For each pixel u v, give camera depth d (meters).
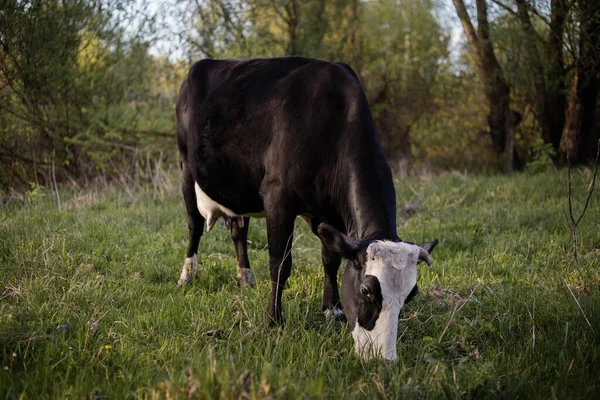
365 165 3.95
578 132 10.41
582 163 10.55
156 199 8.56
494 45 11.12
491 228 6.68
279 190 4.29
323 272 5.24
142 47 10.16
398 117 13.70
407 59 13.73
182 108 5.52
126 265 5.33
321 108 4.21
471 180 9.68
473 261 5.53
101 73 9.65
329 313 4.52
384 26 13.94
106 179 9.96
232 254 6.18
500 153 12.06
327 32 12.90
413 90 13.55
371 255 3.31
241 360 3.49
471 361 3.55
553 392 3.09
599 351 3.65
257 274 5.46
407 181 9.86
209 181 5.03
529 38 10.33
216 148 4.84
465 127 13.01
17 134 9.23
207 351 3.52
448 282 4.95
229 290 5.00
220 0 10.71
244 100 4.67
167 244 6.15
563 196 7.69
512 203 7.73
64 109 9.55
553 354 3.67
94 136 9.64
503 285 4.86
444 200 8.15
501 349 3.79
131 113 10.38
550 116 11.08
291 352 3.59
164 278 5.22
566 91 10.40
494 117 11.77
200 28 10.86
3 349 3.34
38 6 8.64
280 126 4.34
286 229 4.32
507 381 3.31
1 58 8.77
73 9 9.03
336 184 4.11
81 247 5.61
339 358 3.69
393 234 3.66
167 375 3.22
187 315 4.26
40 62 8.93
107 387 3.04
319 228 3.48
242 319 4.24
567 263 5.27
